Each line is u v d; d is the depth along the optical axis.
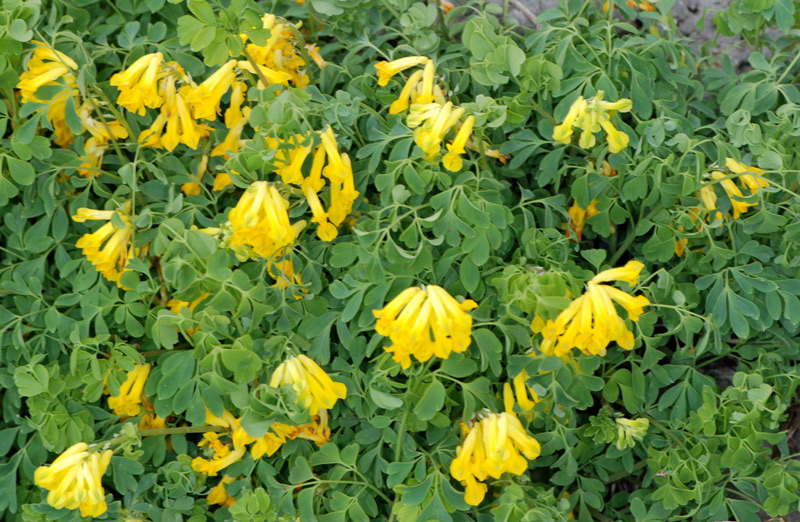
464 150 0.27
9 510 0.27
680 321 0.26
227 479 0.27
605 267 0.27
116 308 0.27
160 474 0.27
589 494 0.27
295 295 0.26
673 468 0.26
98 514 0.24
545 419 0.26
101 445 0.25
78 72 0.27
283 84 0.27
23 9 0.26
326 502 0.26
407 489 0.24
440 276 0.26
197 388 0.25
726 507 0.26
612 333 0.23
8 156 0.27
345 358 0.27
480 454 0.24
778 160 0.26
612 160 0.27
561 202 0.27
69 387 0.26
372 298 0.25
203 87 0.26
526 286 0.24
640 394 0.27
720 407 0.26
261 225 0.24
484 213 0.25
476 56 0.27
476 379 0.25
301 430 0.26
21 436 0.27
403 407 0.26
